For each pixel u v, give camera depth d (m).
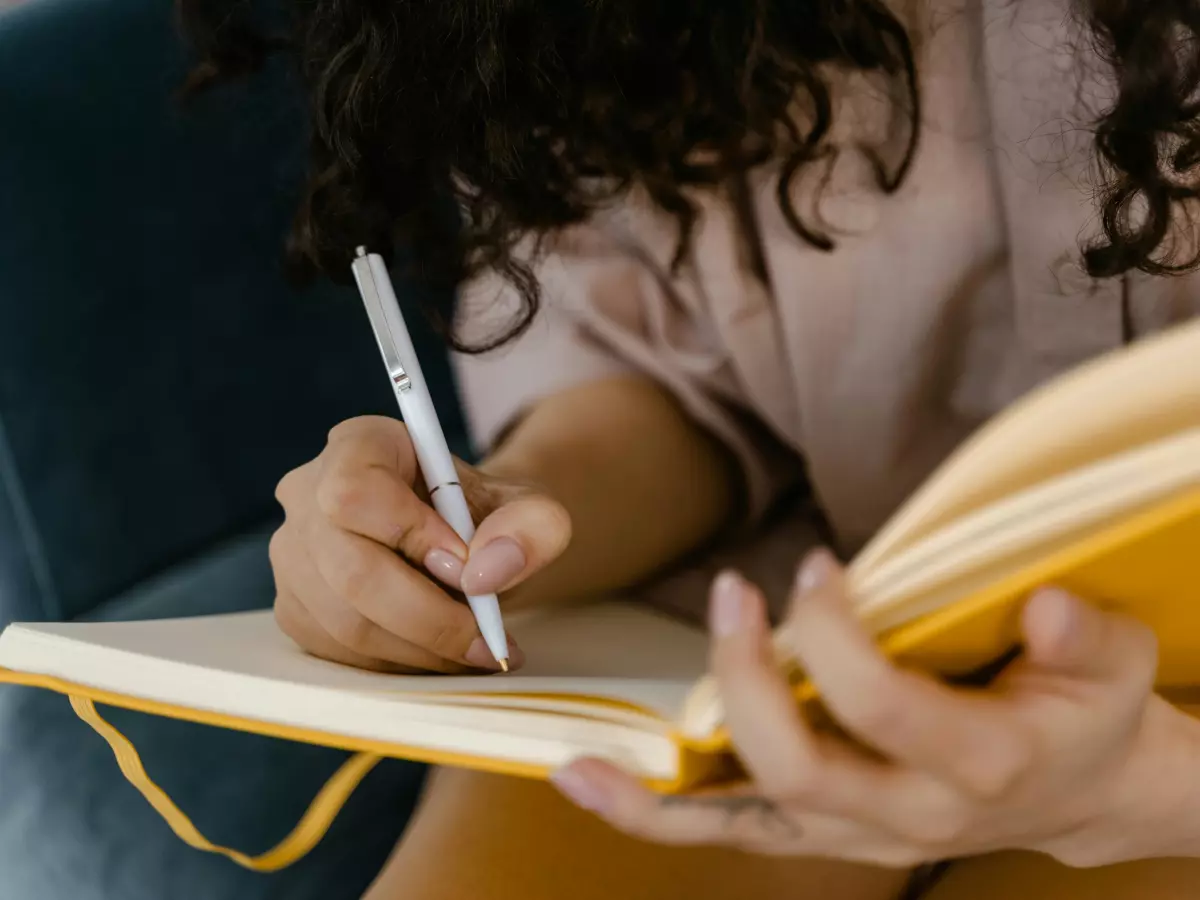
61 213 0.69
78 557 0.73
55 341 0.70
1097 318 0.56
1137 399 0.27
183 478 0.77
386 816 0.67
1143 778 0.35
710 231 0.62
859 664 0.28
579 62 0.52
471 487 0.49
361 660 0.44
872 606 0.29
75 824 0.63
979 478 0.28
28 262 0.68
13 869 0.64
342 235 0.57
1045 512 0.27
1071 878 0.45
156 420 0.75
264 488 0.82
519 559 0.41
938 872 0.54
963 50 0.55
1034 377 0.60
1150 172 0.47
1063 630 0.30
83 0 0.71
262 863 0.49
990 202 0.57
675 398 0.69
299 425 0.83
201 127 0.74
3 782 0.66
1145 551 0.27
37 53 0.68
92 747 0.66
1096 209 0.52
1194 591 0.31
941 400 0.64
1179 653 0.38
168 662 0.40
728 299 0.63
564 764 0.33
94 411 0.72
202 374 0.77
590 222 0.65
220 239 0.77
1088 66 0.51
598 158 0.56
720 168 0.57
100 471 0.73
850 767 0.31
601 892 0.49
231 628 0.48
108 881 0.62
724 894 0.50
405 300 0.75
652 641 0.50
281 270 0.74
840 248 0.59
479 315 0.68
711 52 0.53
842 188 0.59
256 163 0.77
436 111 0.53
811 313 0.61
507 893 0.49
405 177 0.58
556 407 0.67
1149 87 0.45
